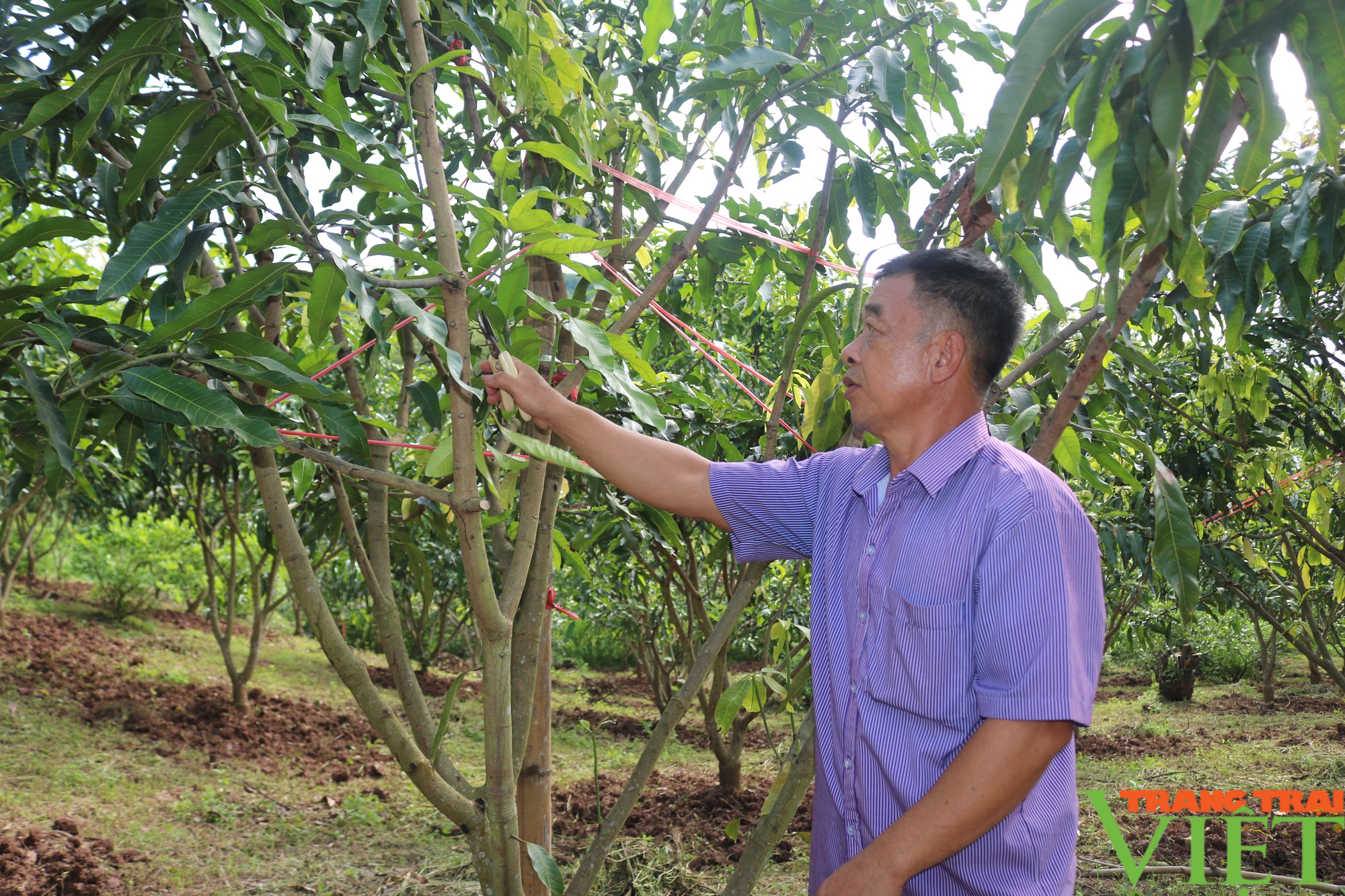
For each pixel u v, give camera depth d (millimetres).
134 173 1193
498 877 1311
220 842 3848
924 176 1969
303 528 3447
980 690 931
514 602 1396
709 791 4445
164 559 9477
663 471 1333
